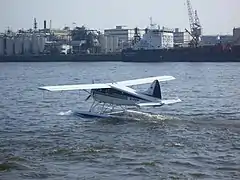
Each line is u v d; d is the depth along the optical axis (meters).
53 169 20.75
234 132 28.53
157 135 28.08
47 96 56.69
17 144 26.16
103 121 34.06
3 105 47.72
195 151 23.75
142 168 20.81
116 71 131.75
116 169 20.75
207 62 191.50
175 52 199.12
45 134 29.64
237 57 188.50
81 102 49.72
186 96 56.56
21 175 19.91
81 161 22.08
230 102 48.72
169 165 21.33
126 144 25.67
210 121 32.88
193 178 19.39
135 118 34.41
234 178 19.36
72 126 32.69
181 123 32.06
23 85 80.00
